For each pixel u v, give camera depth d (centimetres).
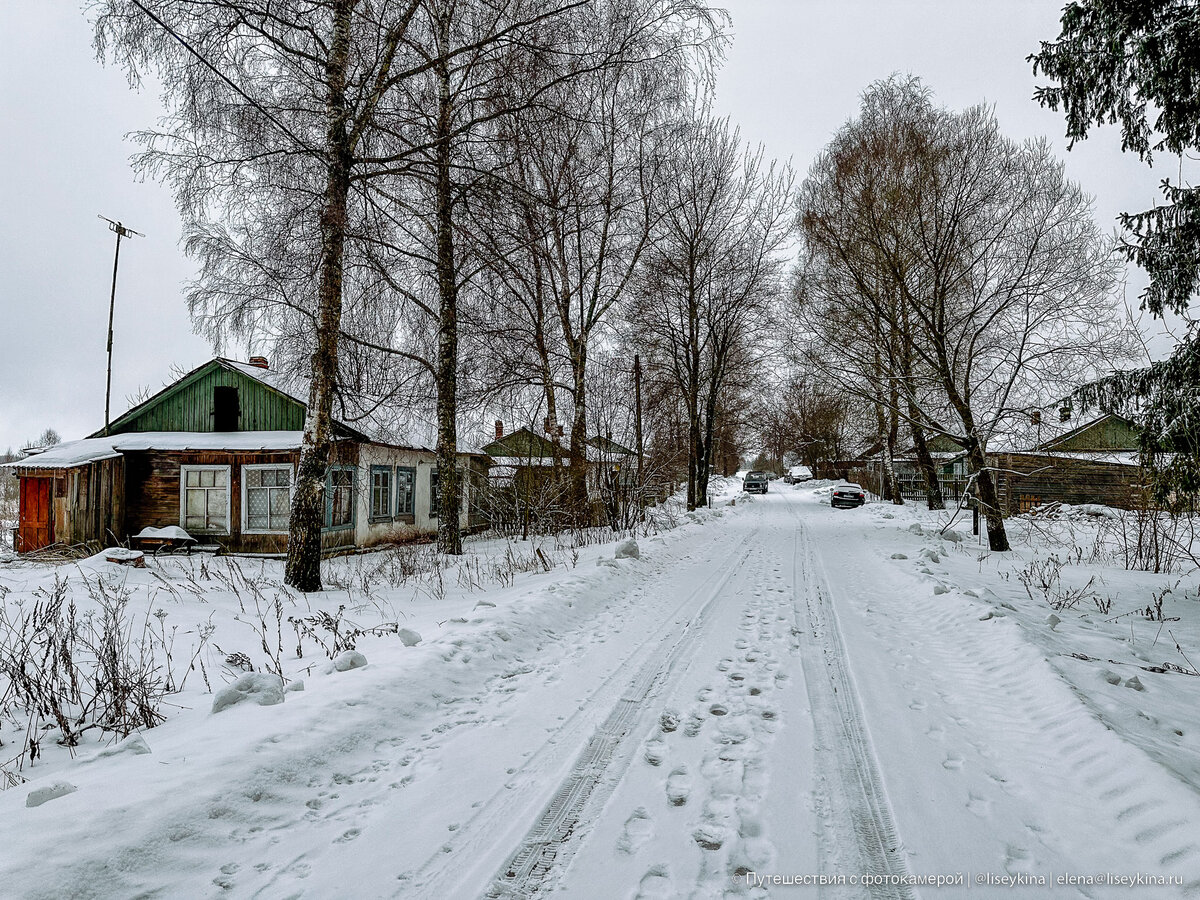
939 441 3484
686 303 2397
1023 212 1301
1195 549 1076
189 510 1590
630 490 1962
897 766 352
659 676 509
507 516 1906
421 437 1944
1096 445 2181
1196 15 586
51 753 394
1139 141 717
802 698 457
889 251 1453
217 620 752
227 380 1661
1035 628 614
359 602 876
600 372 2292
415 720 423
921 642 612
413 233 1384
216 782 311
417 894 246
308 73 1095
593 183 1794
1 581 995
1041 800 316
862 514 2417
